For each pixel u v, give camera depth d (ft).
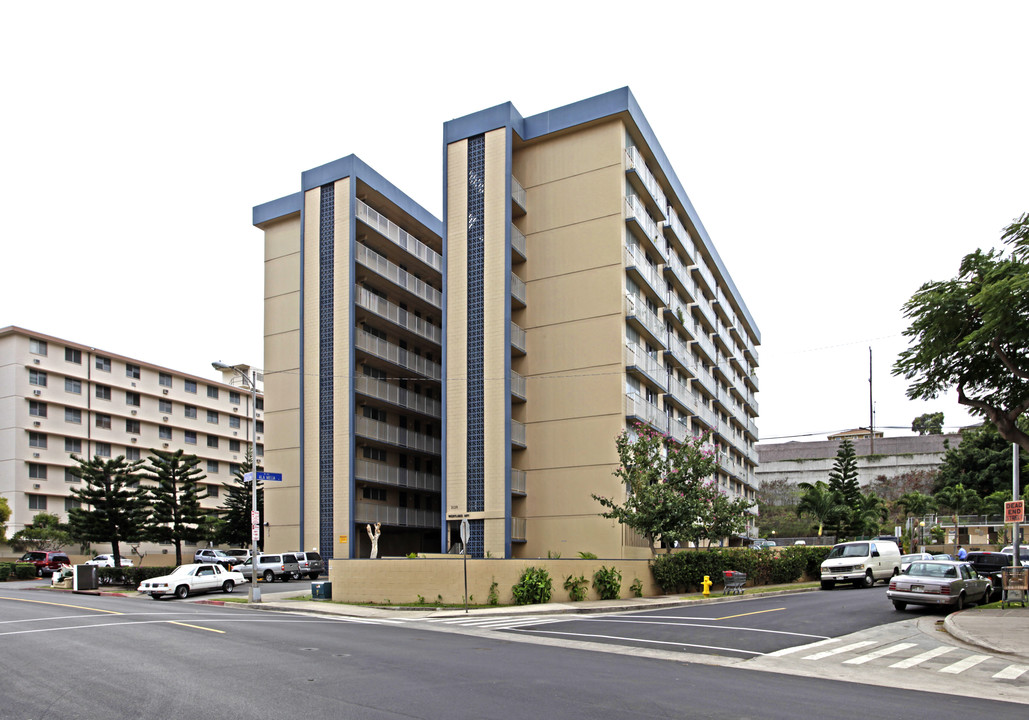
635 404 120.57
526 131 127.13
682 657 48.14
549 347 122.42
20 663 42.14
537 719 29.63
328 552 132.87
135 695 33.47
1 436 188.55
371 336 141.49
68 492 196.95
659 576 101.45
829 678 41.27
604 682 37.96
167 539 152.35
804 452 286.66
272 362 151.84
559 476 118.73
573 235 122.83
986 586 82.38
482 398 118.52
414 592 87.35
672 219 146.92
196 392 240.94
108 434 211.82
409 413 152.25
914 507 226.17
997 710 33.06
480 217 122.93
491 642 54.08
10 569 151.02
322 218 141.38
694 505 102.94
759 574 119.34
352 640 53.36
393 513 143.84
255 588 93.09
